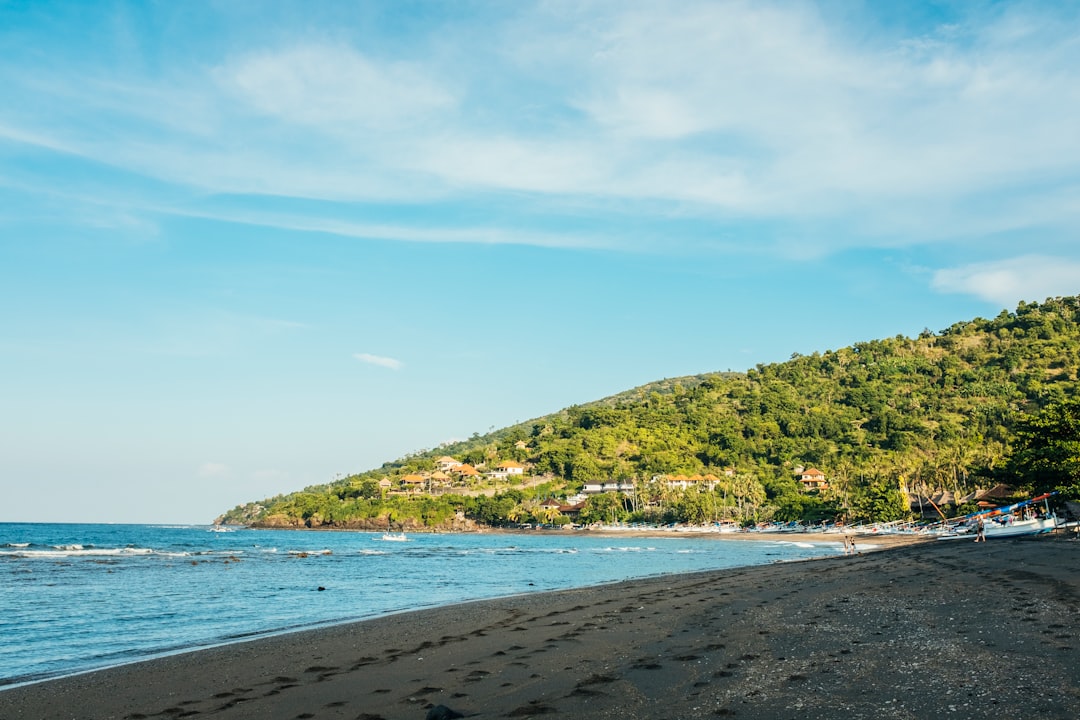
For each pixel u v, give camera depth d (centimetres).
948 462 14075
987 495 9525
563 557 7650
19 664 1745
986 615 1551
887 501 13862
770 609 1939
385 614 2411
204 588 3891
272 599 3338
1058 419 7000
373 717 1012
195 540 14012
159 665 1538
